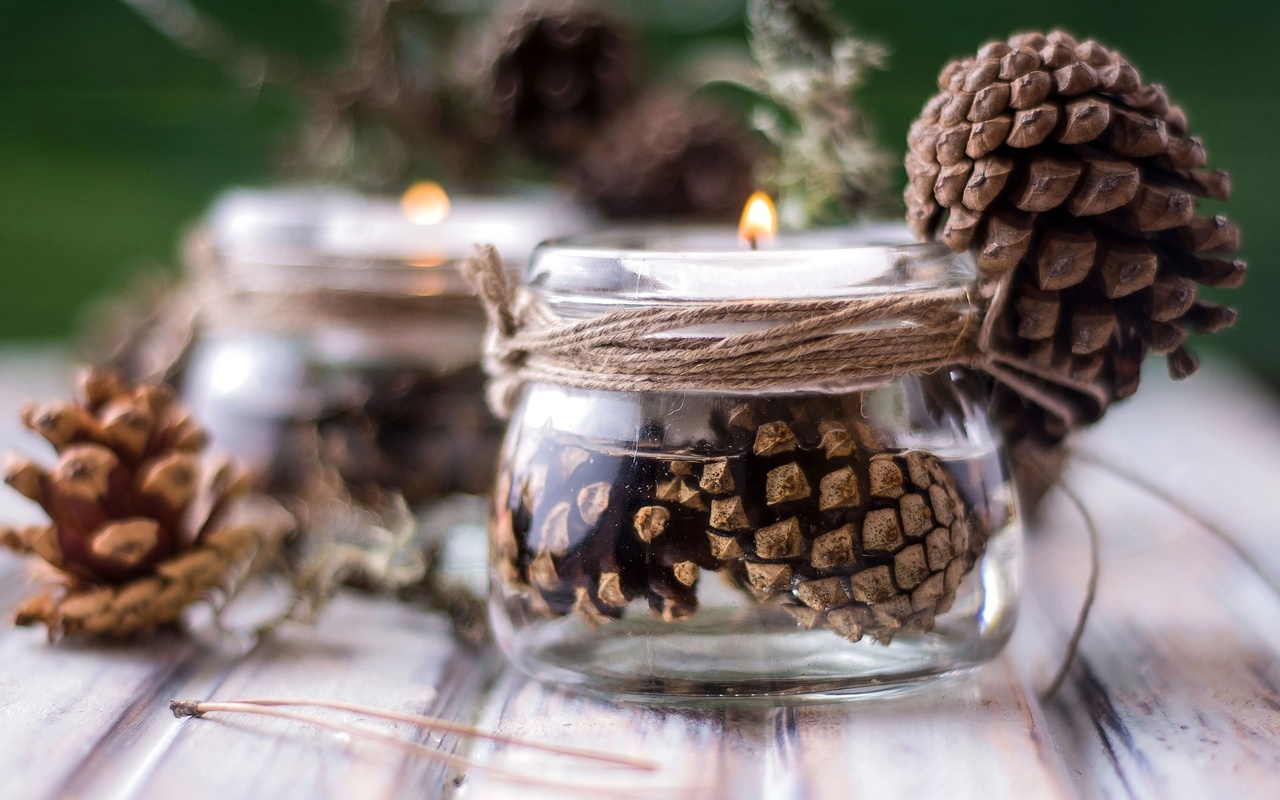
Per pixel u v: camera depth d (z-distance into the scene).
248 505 0.40
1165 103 0.30
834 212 0.40
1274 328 0.88
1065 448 0.34
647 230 0.37
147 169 0.88
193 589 0.35
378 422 0.39
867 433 0.29
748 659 0.29
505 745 0.29
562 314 0.31
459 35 0.49
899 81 0.77
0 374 0.70
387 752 0.29
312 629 0.36
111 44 0.85
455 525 0.40
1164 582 0.39
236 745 0.30
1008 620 0.31
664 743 0.29
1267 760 0.29
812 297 0.29
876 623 0.29
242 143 0.87
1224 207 0.88
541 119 0.47
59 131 0.88
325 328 0.40
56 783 0.28
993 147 0.29
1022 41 0.30
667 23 0.60
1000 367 0.31
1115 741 0.30
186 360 0.45
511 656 0.32
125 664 0.34
